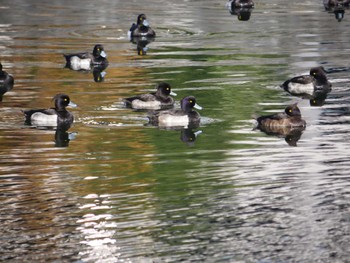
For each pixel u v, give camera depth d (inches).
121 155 964.6
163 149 986.1
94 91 1282.0
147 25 1744.6
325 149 973.2
